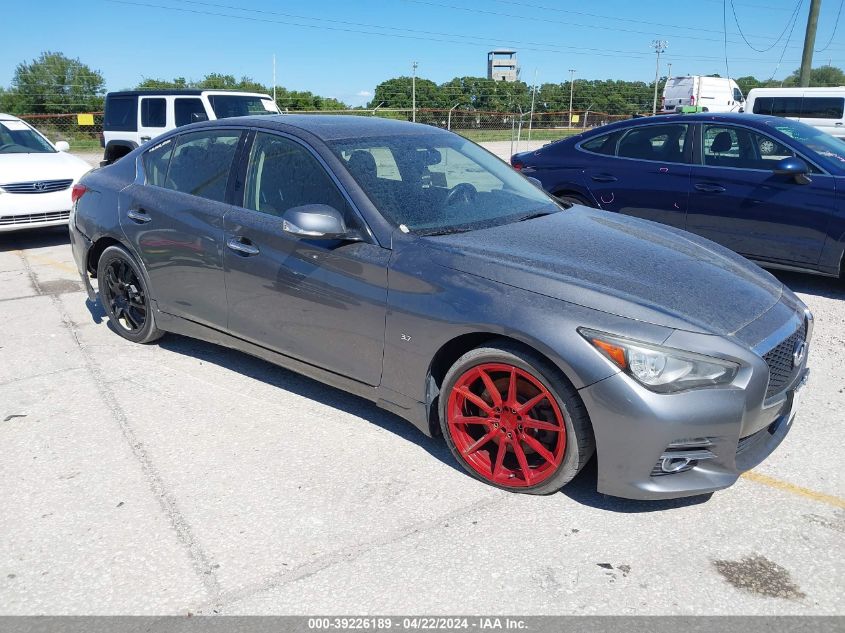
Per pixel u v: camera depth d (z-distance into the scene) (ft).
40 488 10.39
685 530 9.43
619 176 23.53
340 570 8.61
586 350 9.06
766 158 20.95
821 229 19.80
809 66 69.82
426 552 8.95
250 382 14.16
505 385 10.12
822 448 11.65
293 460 11.18
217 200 13.43
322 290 11.54
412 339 10.57
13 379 14.34
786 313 10.39
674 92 107.24
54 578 8.49
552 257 10.54
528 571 8.60
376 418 12.62
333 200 11.71
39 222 27.45
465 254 10.45
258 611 7.94
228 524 9.53
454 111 96.07
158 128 41.22
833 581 8.45
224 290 13.20
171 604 8.05
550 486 9.90
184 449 11.51
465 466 10.67
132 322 16.08
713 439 9.06
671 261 10.98
